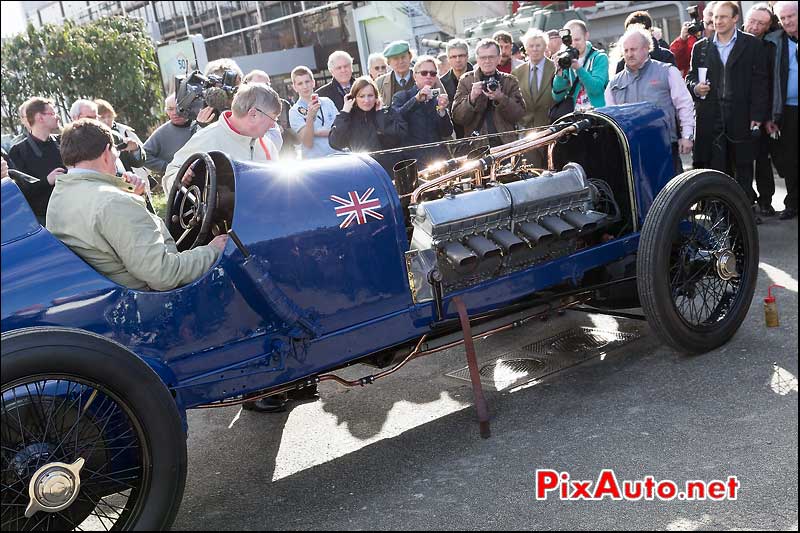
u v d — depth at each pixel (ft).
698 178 12.31
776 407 10.37
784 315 13.87
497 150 12.42
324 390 13.09
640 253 11.96
